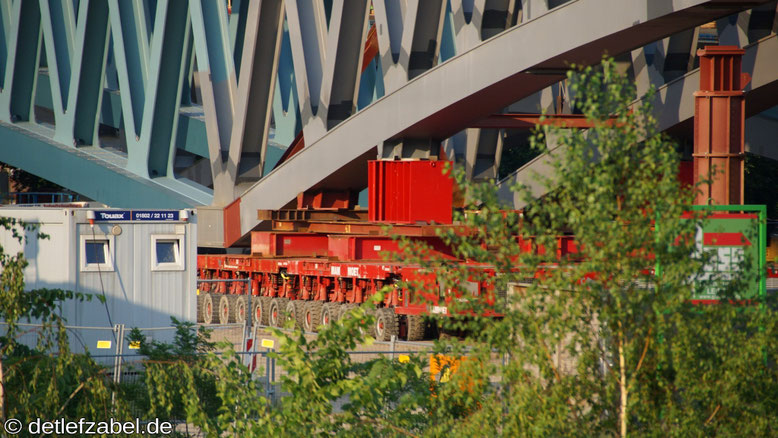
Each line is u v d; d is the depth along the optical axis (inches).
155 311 2778.1
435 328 3715.6
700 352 1132.5
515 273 1133.7
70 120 6358.3
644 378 1129.4
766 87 4500.5
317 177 4889.3
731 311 1145.4
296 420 1348.4
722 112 3181.6
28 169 6688.0
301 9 4830.2
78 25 6186.0
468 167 5959.6
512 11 4603.8
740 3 3223.4
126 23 5935.0
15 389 1577.3
